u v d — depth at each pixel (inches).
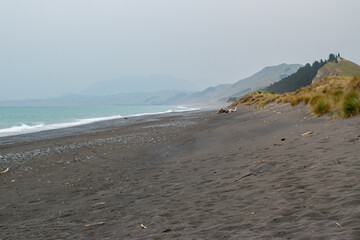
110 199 228.5
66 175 342.6
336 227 110.6
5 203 245.1
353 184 159.3
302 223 121.3
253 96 1974.7
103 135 792.3
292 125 506.9
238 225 132.6
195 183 241.4
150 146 527.2
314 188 167.2
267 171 233.3
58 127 1228.5
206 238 122.8
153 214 174.6
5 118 2127.2
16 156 514.9
